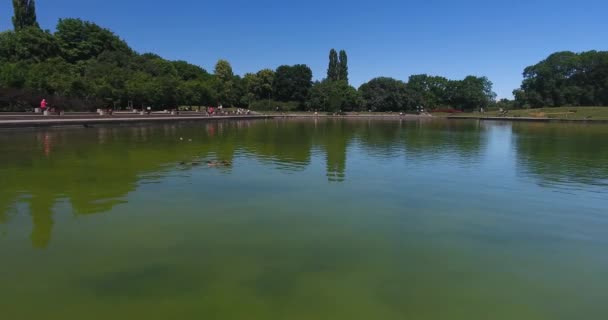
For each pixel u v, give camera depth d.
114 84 58.41
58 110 43.44
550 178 14.22
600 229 8.73
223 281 6.11
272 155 19.27
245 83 117.88
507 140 29.48
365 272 6.48
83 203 10.05
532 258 7.15
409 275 6.41
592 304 5.65
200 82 84.31
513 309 5.49
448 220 9.20
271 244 7.57
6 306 5.30
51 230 8.09
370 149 22.53
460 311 5.41
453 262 6.92
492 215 9.65
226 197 10.91
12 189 11.39
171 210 9.58
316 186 12.48
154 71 78.56
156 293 5.72
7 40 70.00
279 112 103.38
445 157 19.44
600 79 103.38
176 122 46.94
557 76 107.00
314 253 7.19
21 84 48.69
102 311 5.23
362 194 11.50
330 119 77.25
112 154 18.67
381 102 114.88
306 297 5.69
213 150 20.89
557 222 9.19
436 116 97.94
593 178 14.26
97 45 82.69
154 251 7.14
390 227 8.66
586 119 63.47
